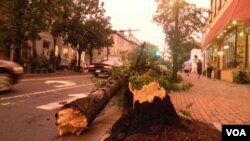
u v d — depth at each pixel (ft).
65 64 171.63
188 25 79.97
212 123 26.71
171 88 48.16
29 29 94.84
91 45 152.56
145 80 22.02
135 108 20.24
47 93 46.44
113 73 39.01
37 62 113.39
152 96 20.06
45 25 97.45
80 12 144.56
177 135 19.30
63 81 69.77
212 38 104.47
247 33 72.59
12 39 94.38
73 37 143.33
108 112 33.22
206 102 40.57
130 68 38.14
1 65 44.11
